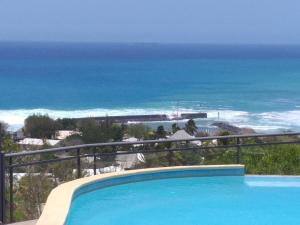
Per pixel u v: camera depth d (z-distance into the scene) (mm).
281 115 72000
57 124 34375
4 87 109625
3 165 8141
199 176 11234
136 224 8695
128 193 10172
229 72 150125
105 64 189000
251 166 12156
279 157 12516
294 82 119250
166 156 11375
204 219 9102
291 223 9023
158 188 10625
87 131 23703
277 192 10688
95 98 95562
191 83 119625
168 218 9070
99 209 9266
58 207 8047
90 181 9664
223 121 66375
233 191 10672
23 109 81375
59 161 9148
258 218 9219
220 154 12008
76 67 170500
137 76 137500
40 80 124750
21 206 9258
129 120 66438
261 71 153750
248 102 87625
